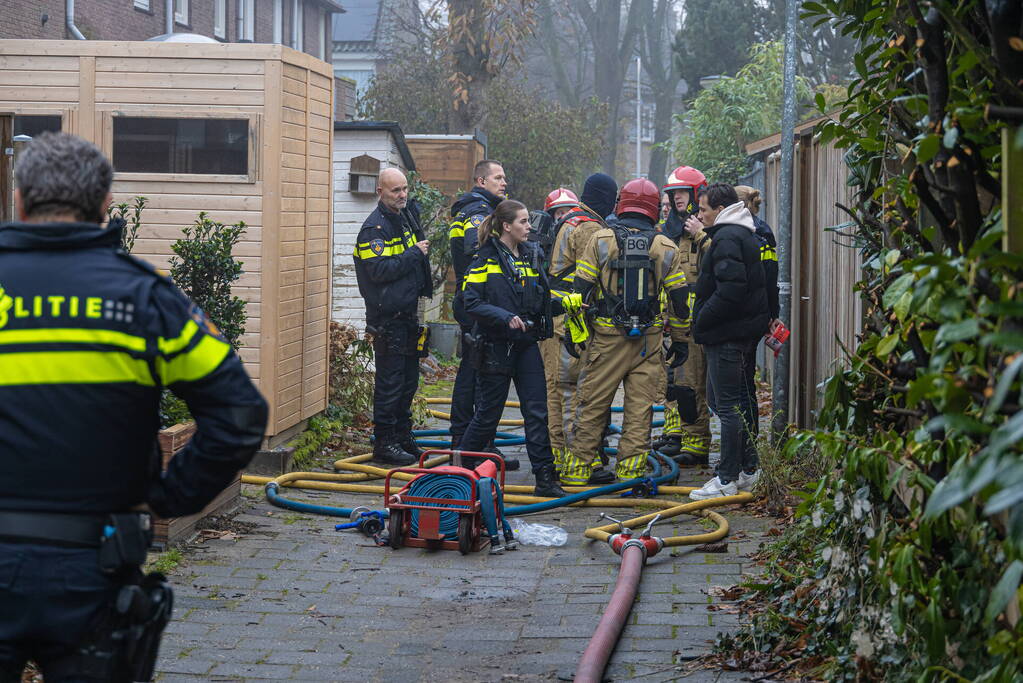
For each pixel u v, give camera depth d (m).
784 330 7.55
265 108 8.07
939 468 3.23
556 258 8.06
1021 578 2.39
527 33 19.52
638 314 7.69
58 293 2.62
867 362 3.71
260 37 31.42
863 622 3.99
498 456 7.25
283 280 8.30
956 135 2.63
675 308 8.02
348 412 10.15
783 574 5.15
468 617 5.28
